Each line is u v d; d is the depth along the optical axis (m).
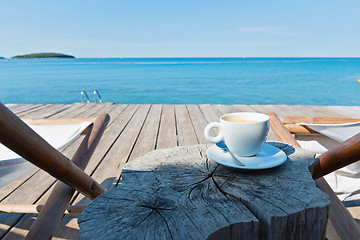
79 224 0.53
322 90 15.56
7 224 1.41
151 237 0.49
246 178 0.71
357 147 0.77
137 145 2.56
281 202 0.59
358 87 16.91
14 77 28.31
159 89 17.41
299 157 0.85
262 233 0.58
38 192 1.73
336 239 1.36
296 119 1.62
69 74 33.19
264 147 0.87
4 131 0.55
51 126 1.49
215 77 26.66
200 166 0.79
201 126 3.21
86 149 1.07
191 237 0.49
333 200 0.90
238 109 4.35
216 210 0.57
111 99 13.38
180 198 0.62
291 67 49.25
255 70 39.31
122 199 0.62
